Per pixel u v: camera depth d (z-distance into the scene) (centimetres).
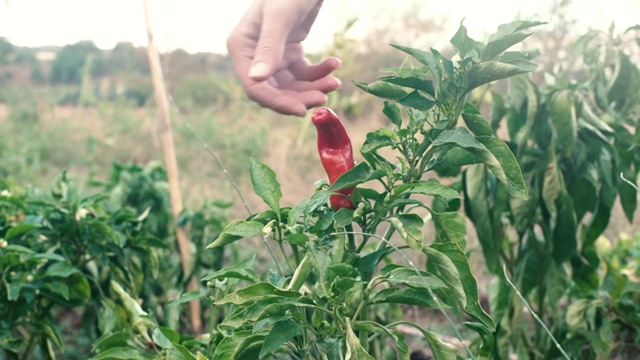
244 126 1227
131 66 2480
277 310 150
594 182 265
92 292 309
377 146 157
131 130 1236
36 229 290
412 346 381
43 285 261
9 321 263
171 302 222
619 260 412
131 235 318
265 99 192
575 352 269
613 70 277
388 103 162
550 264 278
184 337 224
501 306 289
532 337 354
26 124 1441
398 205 156
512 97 264
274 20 173
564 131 252
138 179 388
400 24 1297
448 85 154
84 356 403
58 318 475
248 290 147
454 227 164
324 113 163
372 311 252
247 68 188
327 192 155
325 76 200
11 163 926
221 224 355
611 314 279
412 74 158
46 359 281
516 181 151
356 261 159
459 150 160
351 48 1123
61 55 3131
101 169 1060
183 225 342
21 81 3134
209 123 1209
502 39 150
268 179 162
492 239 259
